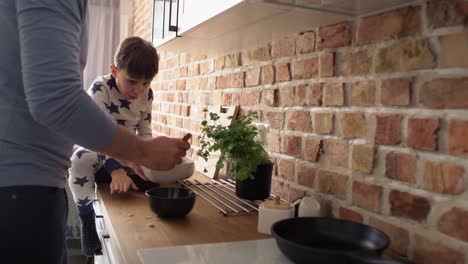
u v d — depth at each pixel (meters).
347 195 1.18
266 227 1.09
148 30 3.54
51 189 0.93
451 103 0.87
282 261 0.88
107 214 1.22
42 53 0.73
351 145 1.17
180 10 1.55
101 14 4.32
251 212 1.29
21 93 0.85
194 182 1.74
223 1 1.12
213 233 1.08
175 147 1.01
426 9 0.93
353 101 1.16
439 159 0.91
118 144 0.85
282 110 1.49
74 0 0.80
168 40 1.72
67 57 0.76
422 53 0.94
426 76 0.93
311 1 1.01
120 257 0.92
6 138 0.85
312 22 1.23
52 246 0.95
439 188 0.90
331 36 1.24
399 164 1.00
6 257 0.87
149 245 0.97
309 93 1.34
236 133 1.31
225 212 1.27
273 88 1.54
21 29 0.74
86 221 1.78
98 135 0.81
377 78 1.07
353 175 1.16
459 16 0.85
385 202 1.05
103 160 1.66
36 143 0.88
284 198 1.48
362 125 1.12
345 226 0.97
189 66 2.44
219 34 1.49
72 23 0.79
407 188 0.99
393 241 1.02
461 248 0.85
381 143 1.06
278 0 1.01
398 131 1.01
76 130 0.78
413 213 0.97
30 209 0.87
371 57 1.09
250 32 1.42
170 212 1.18
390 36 1.03
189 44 1.78
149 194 1.25
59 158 0.95
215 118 1.54
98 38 4.32
